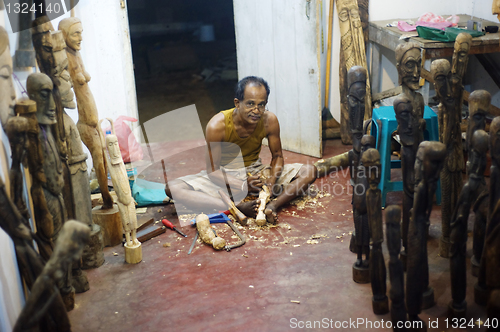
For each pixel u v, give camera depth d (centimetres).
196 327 231
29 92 218
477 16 494
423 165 192
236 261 291
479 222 248
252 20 485
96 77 430
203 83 800
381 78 523
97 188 377
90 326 236
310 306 243
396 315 210
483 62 473
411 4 508
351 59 480
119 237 320
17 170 200
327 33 496
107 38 424
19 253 192
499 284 195
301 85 455
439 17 444
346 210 353
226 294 257
